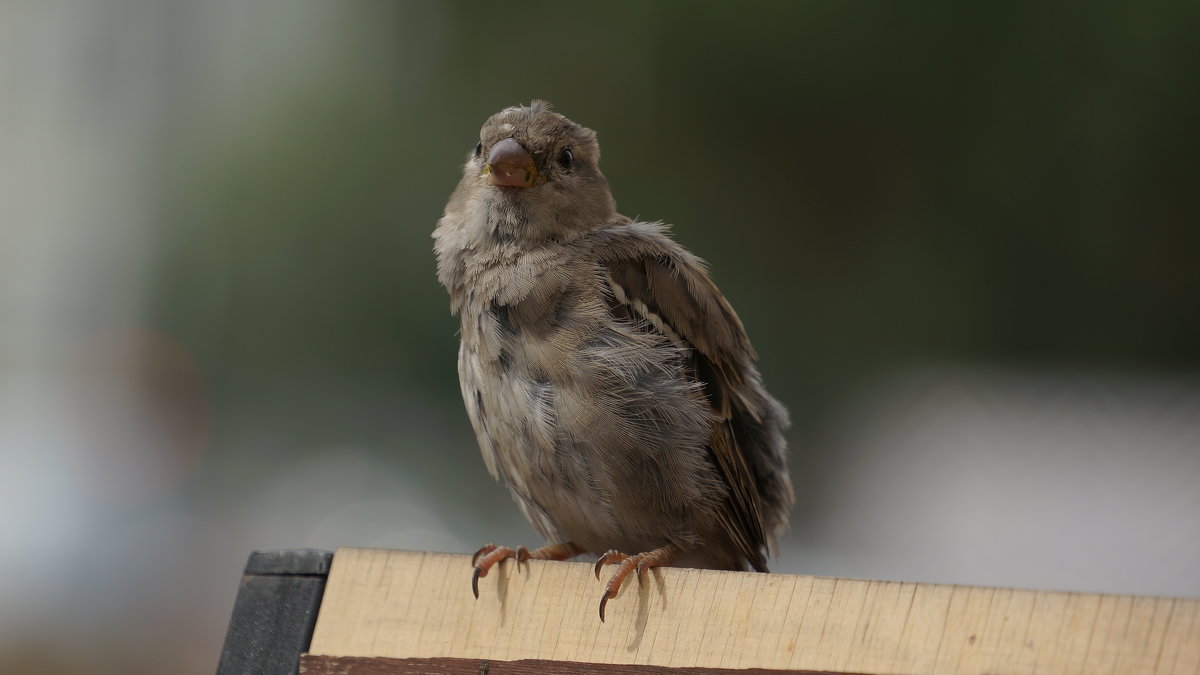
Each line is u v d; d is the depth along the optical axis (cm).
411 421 1569
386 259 1581
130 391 1772
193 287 1691
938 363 1444
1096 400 1391
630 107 1452
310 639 498
